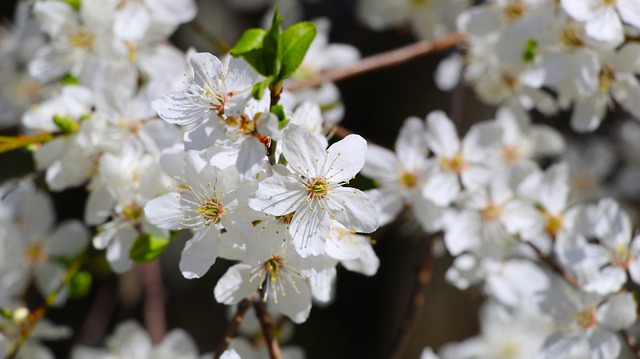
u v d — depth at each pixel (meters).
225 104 0.55
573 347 0.60
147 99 0.59
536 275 0.63
